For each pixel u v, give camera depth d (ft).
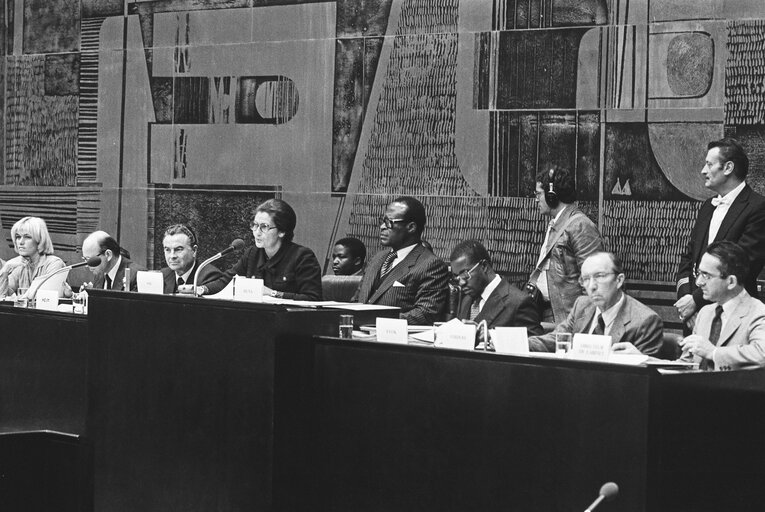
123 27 39.70
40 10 41.63
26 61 42.01
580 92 30.27
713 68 28.25
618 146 29.66
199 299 17.28
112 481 18.63
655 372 13.73
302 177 35.81
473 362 15.35
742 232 23.00
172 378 17.67
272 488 16.29
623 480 13.88
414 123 33.40
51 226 41.47
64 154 41.14
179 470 17.57
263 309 16.44
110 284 27.89
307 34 35.70
